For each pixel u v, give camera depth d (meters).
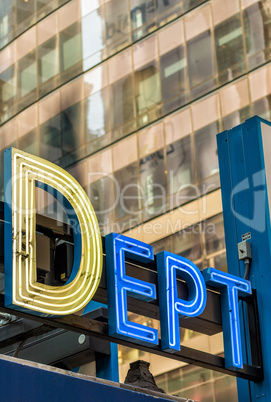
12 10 49.47
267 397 12.55
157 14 42.31
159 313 11.80
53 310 10.30
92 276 10.84
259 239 13.47
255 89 37.75
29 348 12.41
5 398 8.56
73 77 45.31
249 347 13.01
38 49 47.44
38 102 46.50
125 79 42.94
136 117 42.06
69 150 44.34
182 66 40.59
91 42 44.88
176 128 40.34
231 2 39.50
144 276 11.90
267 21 38.16
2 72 48.94
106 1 44.75
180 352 11.73
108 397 9.49
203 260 37.59
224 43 39.31
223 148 14.44
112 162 42.34
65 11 46.72
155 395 10.16
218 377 35.72
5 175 10.70
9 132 47.53
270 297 13.05
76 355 11.91
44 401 8.85
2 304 10.08
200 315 12.45
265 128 14.22
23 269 10.22
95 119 43.66
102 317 11.23
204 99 39.50
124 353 39.62
